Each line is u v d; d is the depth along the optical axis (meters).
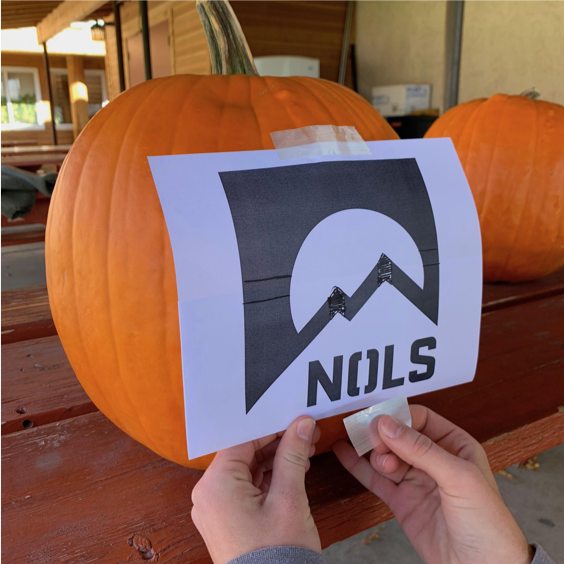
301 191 0.46
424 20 4.50
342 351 0.49
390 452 0.53
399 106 4.40
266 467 0.55
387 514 0.59
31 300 1.20
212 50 0.69
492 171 1.20
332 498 0.55
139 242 0.50
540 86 3.59
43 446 0.65
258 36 5.06
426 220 0.51
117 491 0.57
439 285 0.52
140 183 0.51
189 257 0.42
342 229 0.47
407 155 0.53
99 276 0.52
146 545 0.49
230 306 0.43
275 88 0.61
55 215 0.58
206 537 0.43
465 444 0.55
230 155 0.46
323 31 5.34
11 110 11.11
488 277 1.30
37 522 0.52
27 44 10.32
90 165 0.55
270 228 0.45
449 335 0.54
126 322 0.51
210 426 0.45
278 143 0.49
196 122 0.54
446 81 1.69
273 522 0.42
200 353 0.43
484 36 3.93
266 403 0.47
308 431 0.47
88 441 0.66
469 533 0.47
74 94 10.91
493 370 0.81
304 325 0.46
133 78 7.52
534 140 1.19
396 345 0.51
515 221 1.19
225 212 0.44
